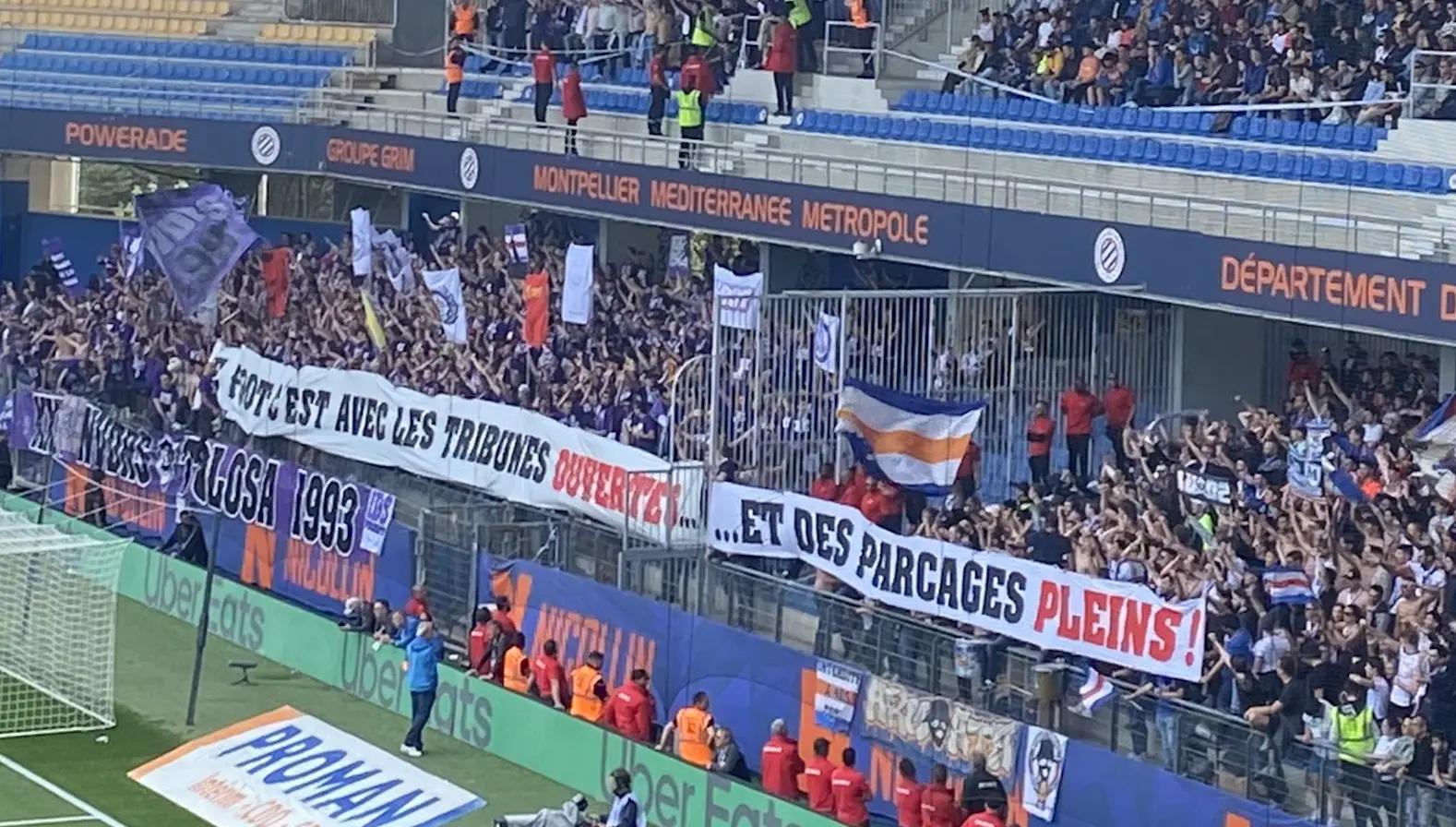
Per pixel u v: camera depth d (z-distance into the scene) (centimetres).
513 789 2905
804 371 3120
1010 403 3178
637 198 3894
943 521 2912
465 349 3875
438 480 3481
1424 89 3186
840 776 2545
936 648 2686
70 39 5088
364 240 4091
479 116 4456
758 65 4247
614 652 3023
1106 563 2684
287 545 3584
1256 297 2925
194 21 5175
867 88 4125
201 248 3906
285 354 4144
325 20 5116
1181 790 2356
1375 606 2447
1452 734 2319
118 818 2812
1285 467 2861
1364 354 3216
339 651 3353
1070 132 3631
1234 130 3428
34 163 5172
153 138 4609
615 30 4469
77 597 3275
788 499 2902
